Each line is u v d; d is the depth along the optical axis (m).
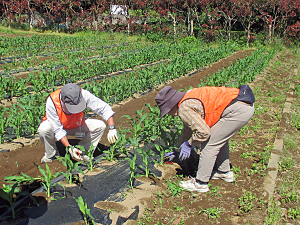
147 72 8.69
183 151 3.16
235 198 3.30
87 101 3.61
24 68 9.67
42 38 17.80
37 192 3.19
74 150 3.79
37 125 5.21
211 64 12.95
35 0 23.69
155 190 3.37
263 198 3.23
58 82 8.45
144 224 2.82
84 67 9.23
